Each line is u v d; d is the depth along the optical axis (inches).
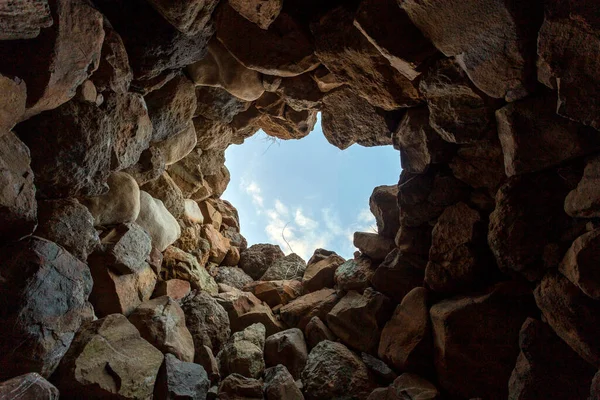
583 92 66.5
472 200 111.5
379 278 138.9
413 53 89.9
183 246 168.7
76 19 68.9
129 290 117.0
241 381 118.4
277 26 104.8
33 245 74.5
